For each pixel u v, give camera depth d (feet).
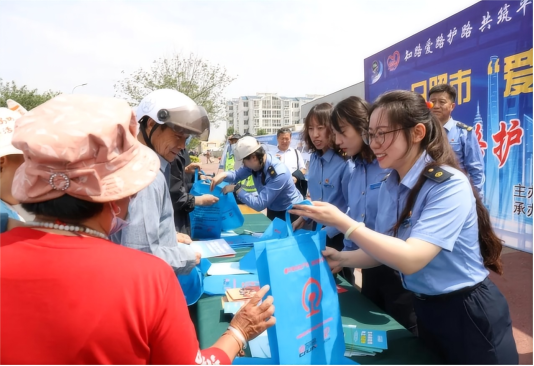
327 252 3.70
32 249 2.37
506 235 11.02
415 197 3.63
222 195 8.25
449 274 3.55
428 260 3.20
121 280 2.30
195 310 4.88
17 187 2.37
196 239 8.12
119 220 2.74
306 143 8.04
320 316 3.36
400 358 3.57
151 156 2.74
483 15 11.37
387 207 4.22
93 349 2.22
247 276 5.52
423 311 3.84
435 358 3.59
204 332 4.09
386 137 3.61
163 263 2.56
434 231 3.23
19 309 2.25
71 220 2.45
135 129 2.76
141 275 2.37
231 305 4.45
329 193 7.75
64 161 2.21
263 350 3.67
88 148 2.25
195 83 41.22
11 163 3.66
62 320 2.22
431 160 3.66
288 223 3.52
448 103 9.96
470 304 3.52
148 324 2.33
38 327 2.22
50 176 2.25
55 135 2.18
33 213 2.43
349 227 3.26
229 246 7.18
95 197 2.35
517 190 10.58
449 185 3.37
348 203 7.15
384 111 3.60
